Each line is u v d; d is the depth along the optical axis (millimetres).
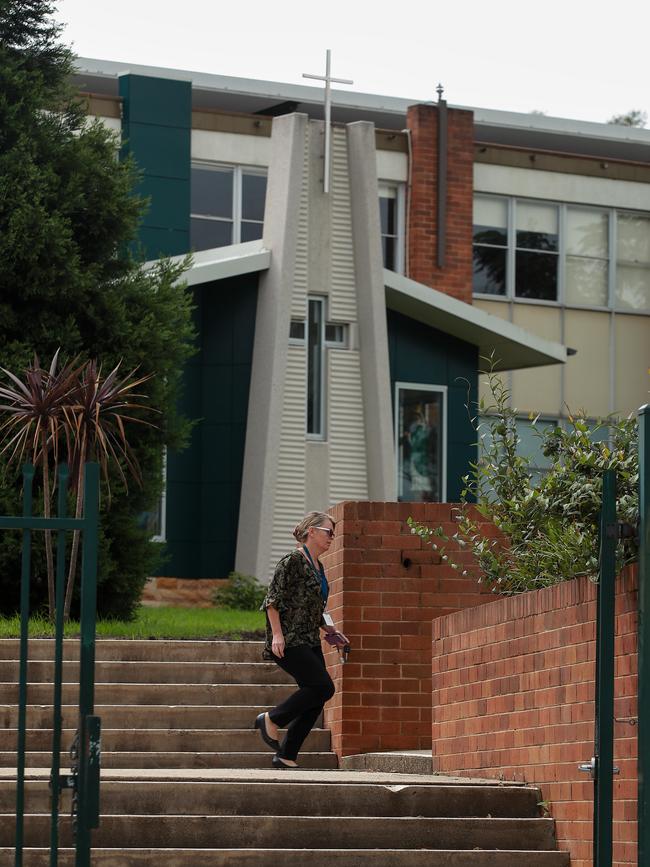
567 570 16078
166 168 47312
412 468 43531
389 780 16203
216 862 14492
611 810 11906
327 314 41406
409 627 20328
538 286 52719
